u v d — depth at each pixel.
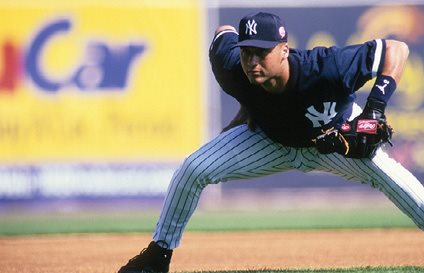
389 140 17.84
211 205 47.28
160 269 19.95
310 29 48.12
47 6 47.31
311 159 19.48
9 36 47.19
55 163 46.91
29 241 33.91
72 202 46.91
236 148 19.23
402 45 17.67
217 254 28.97
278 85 17.47
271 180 47.34
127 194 47.06
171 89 47.53
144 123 47.31
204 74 47.62
